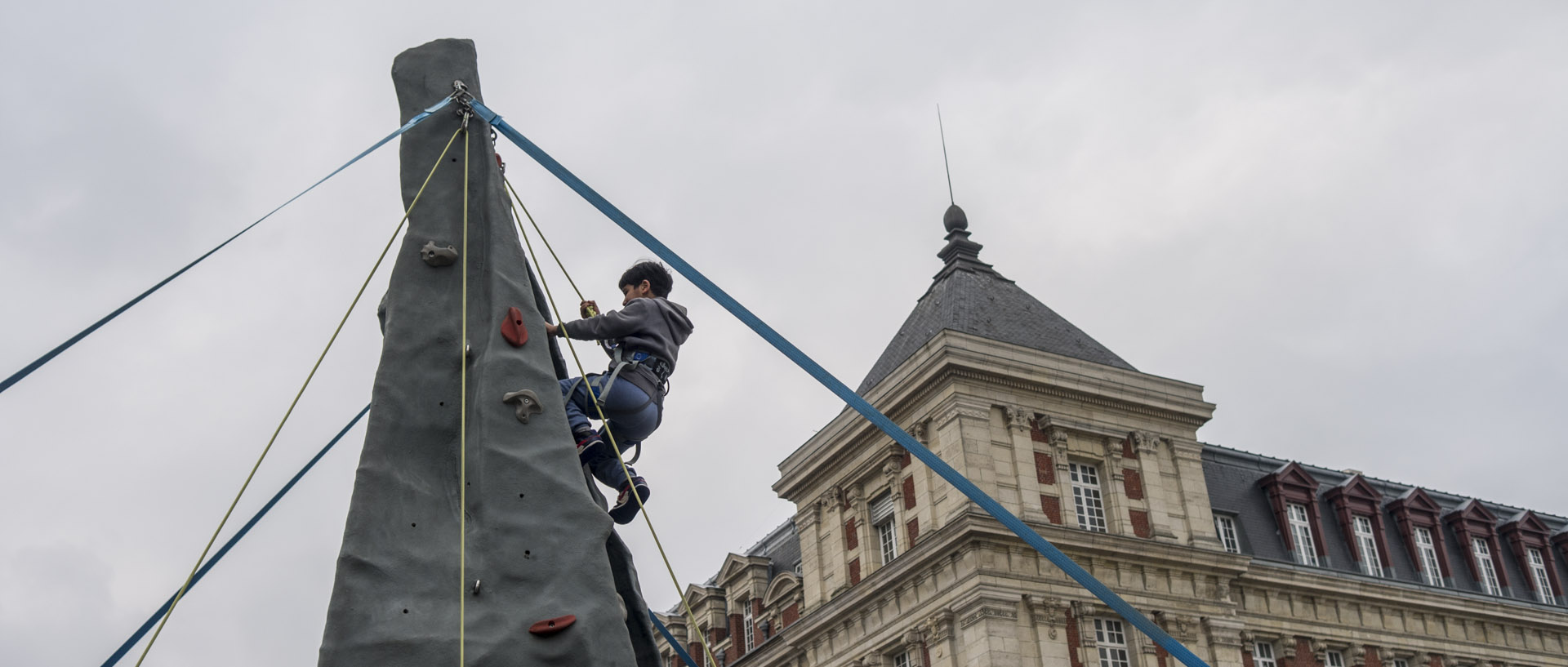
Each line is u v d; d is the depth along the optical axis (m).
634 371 6.00
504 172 6.08
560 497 4.95
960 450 35.97
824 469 42.09
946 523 35.84
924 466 37.50
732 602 51.81
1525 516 51.00
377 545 4.66
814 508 42.44
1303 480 45.09
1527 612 46.25
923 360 37.88
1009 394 37.72
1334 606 42.47
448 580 4.69
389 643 4.45
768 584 50.84
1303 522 44.78
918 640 36.53
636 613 5.39
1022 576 35.03
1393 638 43.09
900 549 38.12
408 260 5.45
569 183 5.82
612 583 4.84
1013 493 36.12
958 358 36.91
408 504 4.84
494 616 4.61
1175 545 37.53
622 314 6.05
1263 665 40.00
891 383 39.09
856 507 40.41
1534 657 45.97
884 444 39.19
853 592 38.97
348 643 4.43
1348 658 42.12
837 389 5.79
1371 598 43.03
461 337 5.31
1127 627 36.34
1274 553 42.88
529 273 5.75
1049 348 41.16
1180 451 39.88
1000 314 42.22
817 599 41.19
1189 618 37.19
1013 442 36.84
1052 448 37.62
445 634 4.52
